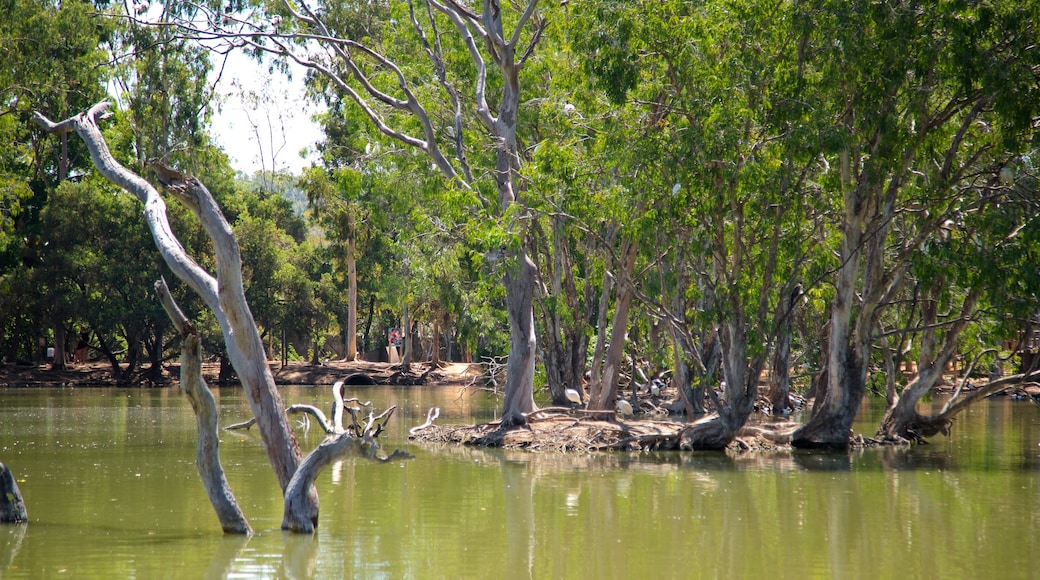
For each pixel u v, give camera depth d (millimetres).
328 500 18438
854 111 25844
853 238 26828
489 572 12773
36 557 13164
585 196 27547
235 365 14953
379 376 76500
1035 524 16453
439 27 36750
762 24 24594
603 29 25219
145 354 80625
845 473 22891
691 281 32156
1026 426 38219
